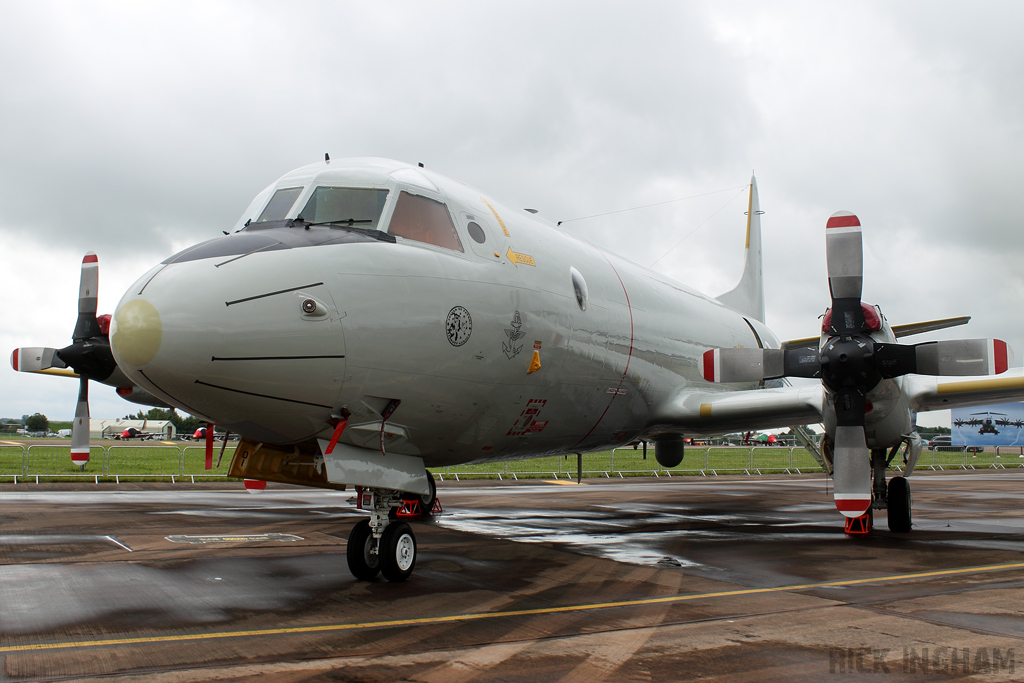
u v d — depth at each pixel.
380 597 6.49
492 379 7.82
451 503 15.91
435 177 8.36
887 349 9.02
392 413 6.96
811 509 15.46
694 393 12.75
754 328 17.12
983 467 38.94
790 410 11.49
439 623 5.58
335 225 7.21
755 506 16.19
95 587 6.70
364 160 8.15
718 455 46.84
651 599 6.47
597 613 5.93
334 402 6.49
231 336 5.79
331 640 5.09
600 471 30.06
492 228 8.41
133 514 12.50
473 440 8.21
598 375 9.91
